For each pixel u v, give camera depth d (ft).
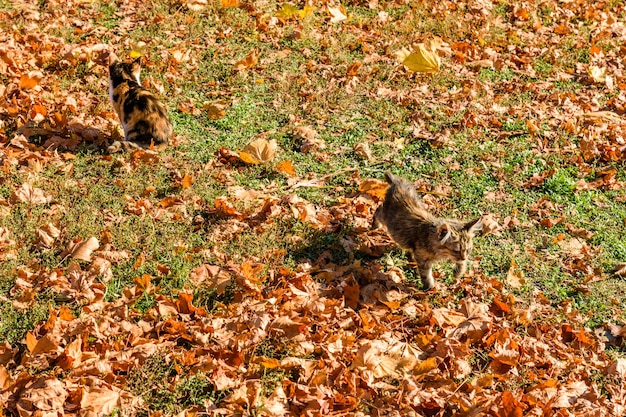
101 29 38.09
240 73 35.63
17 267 22.38
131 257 23.47
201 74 35.37
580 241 26.73
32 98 31.04
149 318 21.03
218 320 20.83
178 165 28.55
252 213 26.25
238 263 23.73
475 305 22.56
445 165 30.50
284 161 28.96
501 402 18.92
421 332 21.68
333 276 23.49
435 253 22.76
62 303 21.42
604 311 23.56
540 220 27.61
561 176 29.78
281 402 18.39
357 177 29.12
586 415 18.83
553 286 24.48
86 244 23.13
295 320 21.17
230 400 18.26
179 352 19.85
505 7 45.21
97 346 19.62
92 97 32.58
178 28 38.96
